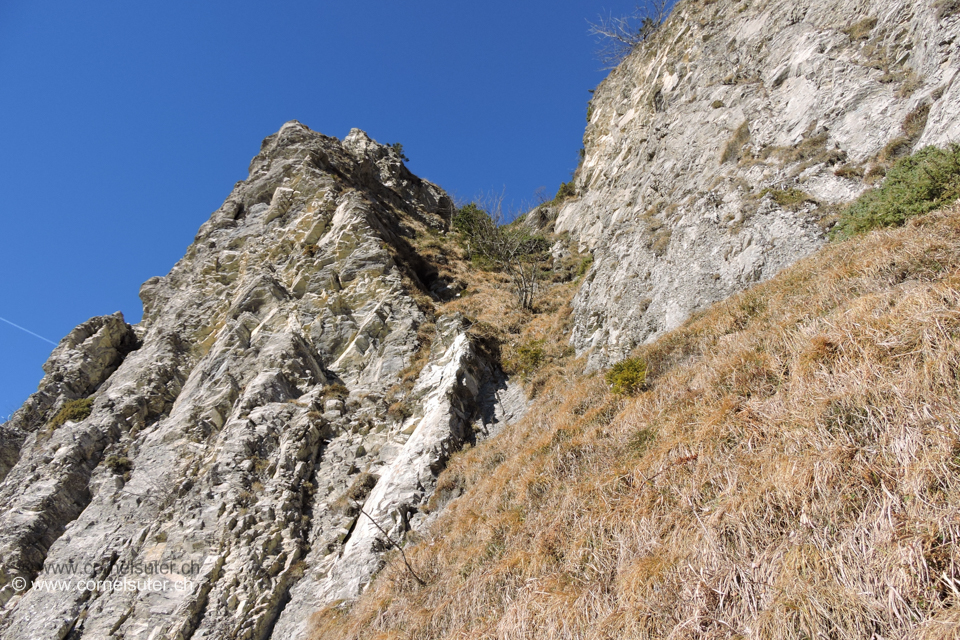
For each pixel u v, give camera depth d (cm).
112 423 2208
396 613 1045
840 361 712
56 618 1505
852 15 1839
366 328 2312
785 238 1400
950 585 430
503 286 2992
